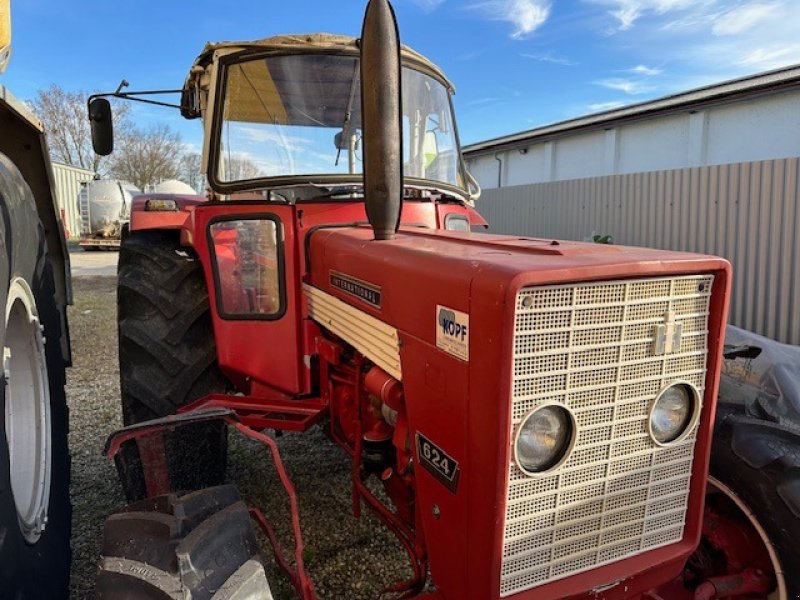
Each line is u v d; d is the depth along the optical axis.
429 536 1.49
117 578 1.34
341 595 2.27
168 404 2.56
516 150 17.34
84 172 26.53
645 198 8.48
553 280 1.20
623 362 1.36
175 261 2.75
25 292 1.92
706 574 1.90
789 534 1.64
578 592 1.40
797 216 6.41
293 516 1.67
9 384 1.94
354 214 2.43
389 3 1.72
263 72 2.49
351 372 2.12
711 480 1.84
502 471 1.24
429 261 1.46
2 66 1.99
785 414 2.12
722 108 11.43
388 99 1.77
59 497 2.05
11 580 1.48
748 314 6.98
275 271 2.39
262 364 2.46
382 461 1.96
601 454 1.39
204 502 1.52
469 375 1.27
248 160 2.54
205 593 1.28
